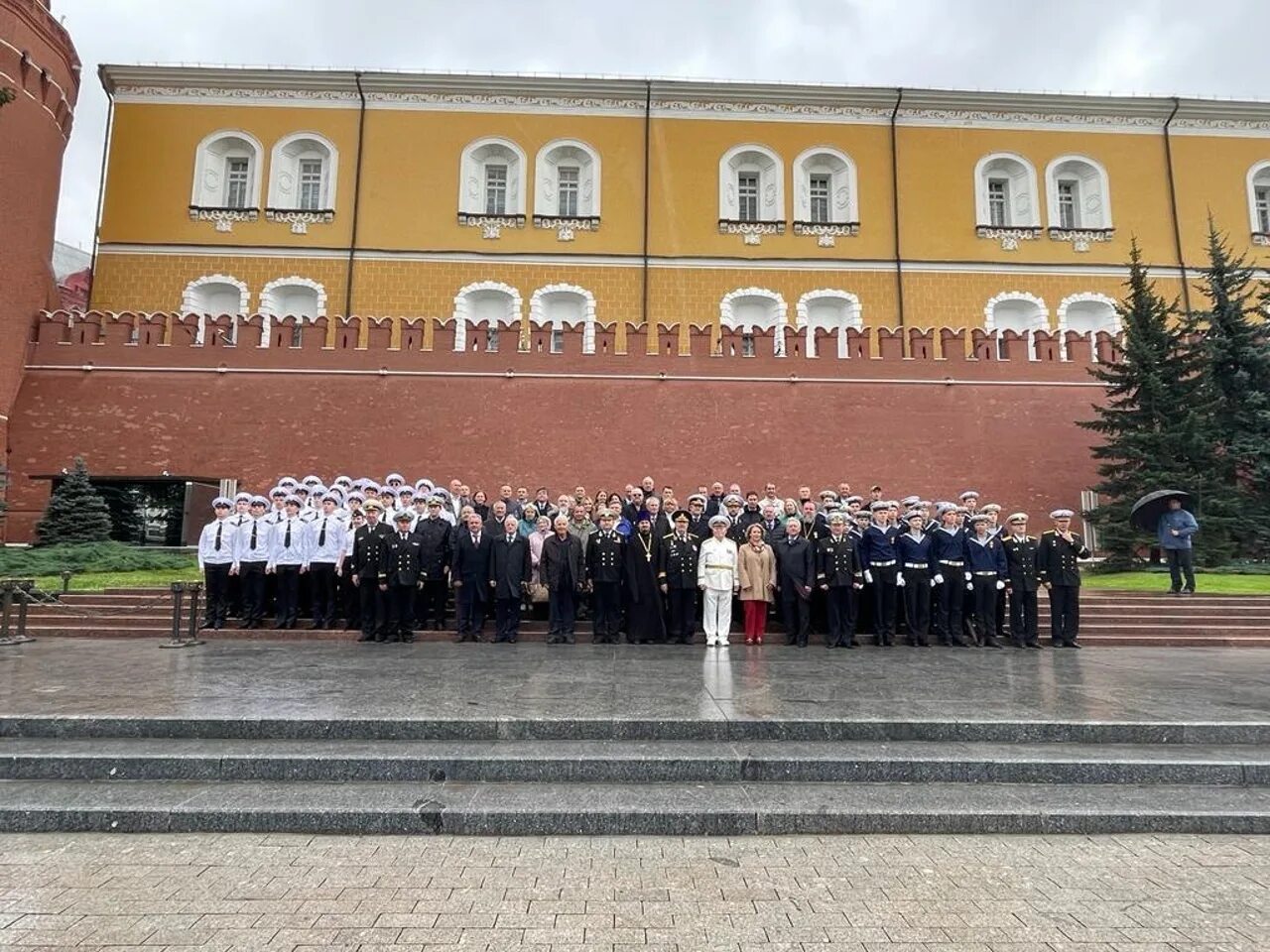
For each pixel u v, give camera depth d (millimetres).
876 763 6504
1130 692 8609
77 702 7676
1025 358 23922
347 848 5465
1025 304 31234
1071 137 32219
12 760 6445
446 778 6438
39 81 23516
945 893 4812
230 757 6469
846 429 23234
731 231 30859
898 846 5555
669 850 5465
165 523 20219
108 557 17422
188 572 16969
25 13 23016
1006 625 13508
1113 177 31953
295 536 13062
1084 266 31203
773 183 31531
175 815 5758
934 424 23359
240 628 13016
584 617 13852
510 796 6090
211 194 30250
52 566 16531
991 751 6820
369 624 12398
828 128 31906
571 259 30406
